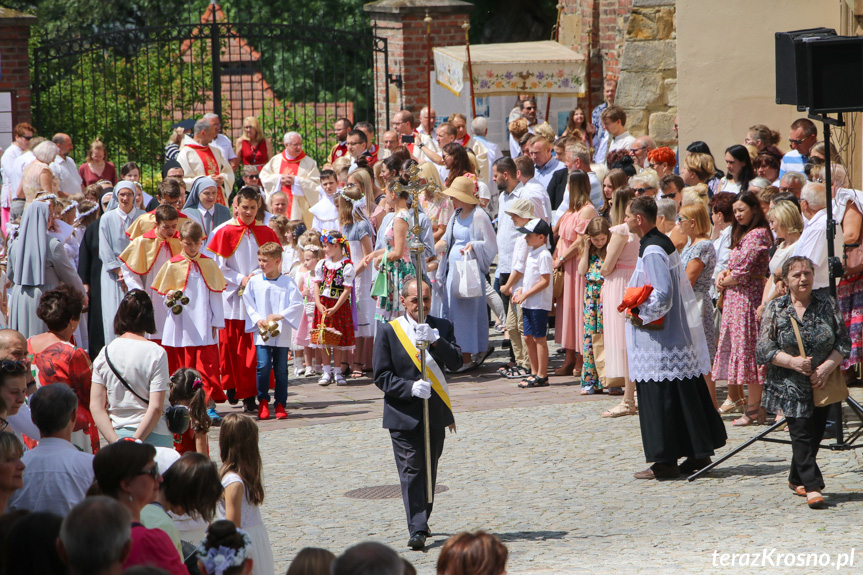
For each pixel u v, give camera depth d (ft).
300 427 67.77
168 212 70.08
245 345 70.49
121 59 147.84
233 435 37.55
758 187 70.44
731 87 91.76
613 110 93.61
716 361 63.93
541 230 74.64
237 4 194.49
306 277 80.07
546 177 89.04
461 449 61.16
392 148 101.50
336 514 51.03
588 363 72.49
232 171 104.88
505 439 62.75
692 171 75.66
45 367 46.11
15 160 108.27
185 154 100.32
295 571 25.63
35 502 34.88
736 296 62.64
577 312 75.77
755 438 53.06
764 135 82.33
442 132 98.43
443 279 82.02
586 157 84.89
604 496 51.55
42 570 24.30
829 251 53.21
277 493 54.54
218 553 28.32
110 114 140.36
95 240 76.48
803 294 47.73
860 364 68.08
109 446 30.66
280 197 85.81
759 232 61.87
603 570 39.96
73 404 36.32
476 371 82.33
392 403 46.44
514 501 51.47
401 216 74.95
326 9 195.72
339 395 76.59
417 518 45.78
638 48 98.78
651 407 53.47
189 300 68.23
